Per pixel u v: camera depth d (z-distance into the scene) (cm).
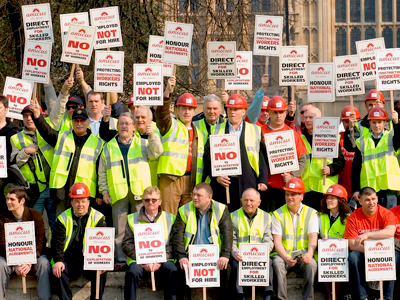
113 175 1048
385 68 1114
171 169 1068
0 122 1116
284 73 1151
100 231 979
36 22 1165
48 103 1209
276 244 1015
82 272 1019
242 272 982
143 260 973
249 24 1836
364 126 1169
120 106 1232
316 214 1030
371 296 1014
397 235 1020
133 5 1806
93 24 1158
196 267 975
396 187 1091
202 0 1805
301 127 1191
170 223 1015
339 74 1142
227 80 1161
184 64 1110
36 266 1002
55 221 1040
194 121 1142
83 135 1081
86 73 1806
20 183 1073
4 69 1802
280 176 1087
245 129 1077
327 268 989
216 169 1038
